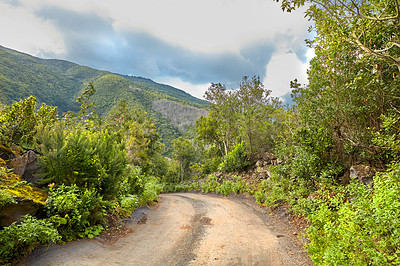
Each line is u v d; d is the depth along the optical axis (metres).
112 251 4.78
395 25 5.26
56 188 5.39
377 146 6.02
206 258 4.66
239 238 5.99
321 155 8.13
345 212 4.05
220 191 18.23
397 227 3.08
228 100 27.59
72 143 5.82
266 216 8.70
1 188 4.34
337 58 6.79
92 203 5.57
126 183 8.97
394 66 6.18
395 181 3.71
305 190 8.27
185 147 48.00
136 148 23.89
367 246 3.18
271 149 17.98
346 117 7.02
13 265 3.54
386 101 6.40
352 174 7.02
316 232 4.31
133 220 7.30
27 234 3.74
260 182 15.61
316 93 8.00
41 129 6.01
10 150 6.35
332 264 3.36
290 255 4.79
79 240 4.95
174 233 6.39
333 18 5.77
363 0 5.51
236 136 26.94
